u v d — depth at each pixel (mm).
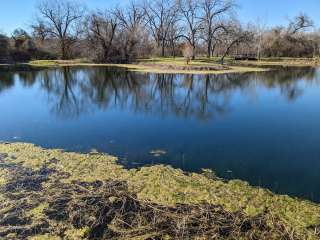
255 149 9227
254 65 45438
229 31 52812
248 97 18859
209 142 9898
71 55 58219
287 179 7207
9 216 5684
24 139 10180
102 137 10398
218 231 5203
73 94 20000
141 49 52812
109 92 20750
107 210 5820
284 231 5180
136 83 25078
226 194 6305
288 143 9836
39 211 5805
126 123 12328
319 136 10531
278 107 15781
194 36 57594
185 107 15766
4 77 29672
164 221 5484
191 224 5391
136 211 5770
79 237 5160
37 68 39312
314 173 7543
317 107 15719
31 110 15016
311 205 5973
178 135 10633
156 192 6383
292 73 33656
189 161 8242
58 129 11445
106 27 48750
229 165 8016
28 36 57688
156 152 8922
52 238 5133
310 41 63812
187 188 6535
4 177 7062
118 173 7297
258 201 6039
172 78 28344
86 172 7348
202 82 25719
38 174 7234
